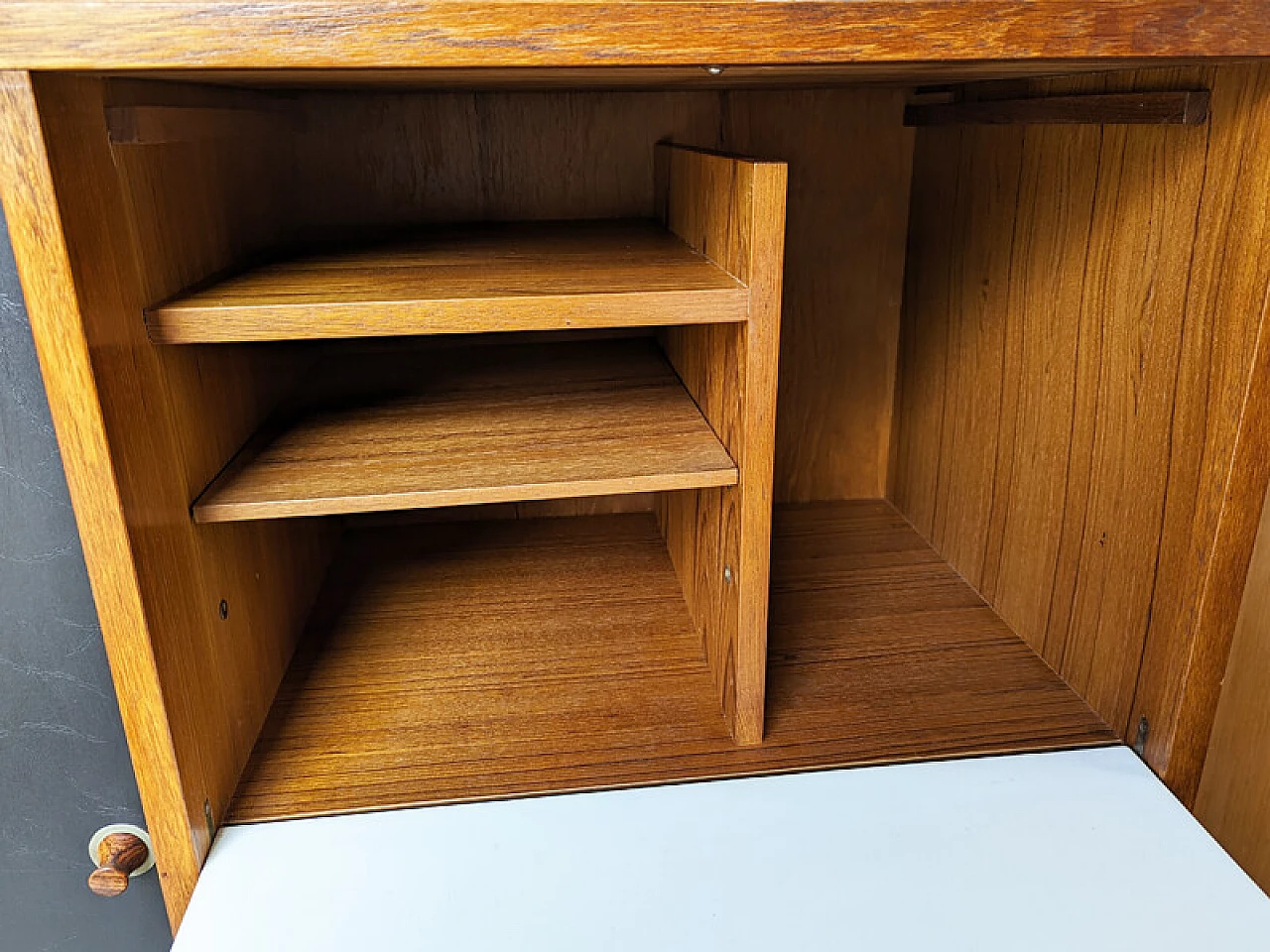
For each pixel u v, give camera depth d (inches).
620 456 33.9
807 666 39.6
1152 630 32.8
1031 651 41.0
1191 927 26.4
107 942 33.3
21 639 28.5
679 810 31.2
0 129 22.7
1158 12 24.4
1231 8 24.4
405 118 48.4
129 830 31.2
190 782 29.3
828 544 51.4
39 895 32.4
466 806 31.7
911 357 53.1
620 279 31.6
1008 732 35.2
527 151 49.5
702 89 48.3
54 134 23.4
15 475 26.6
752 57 24.1
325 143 48.3
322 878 28.8
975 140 44.2
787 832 30.2
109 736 30.0
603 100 49.1
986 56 24.4
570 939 26.3
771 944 26.0
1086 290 35.9
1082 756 33.9
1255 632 39.7
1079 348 36.6
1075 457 37.2
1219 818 42.5
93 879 30.4
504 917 27.1
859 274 53.1
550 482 31.7
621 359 47.1
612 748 34.6
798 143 50.4
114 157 26.7
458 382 43.6
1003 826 30.3
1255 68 26.6
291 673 39.8
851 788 32.1
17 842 31.4
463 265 35.2
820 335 54.1
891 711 36.5
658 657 40.5
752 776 32.8
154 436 28.1
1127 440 33.7
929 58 24.4
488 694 38.1
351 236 44.4
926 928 26.4
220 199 35.6
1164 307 31.4
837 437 56.4
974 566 46.3
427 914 27.3
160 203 29.8
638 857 29.3
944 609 44.6
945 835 30.0
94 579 26.4
